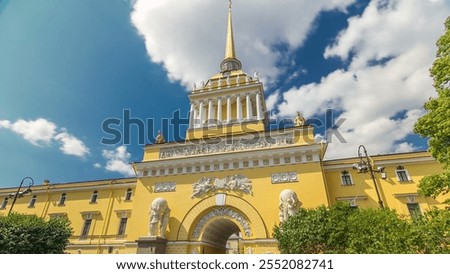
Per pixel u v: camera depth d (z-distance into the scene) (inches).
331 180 1103.0
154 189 1068.5
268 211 912.3
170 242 938.1
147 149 1181.1
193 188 1026.1
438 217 448.1
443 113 531.2
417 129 601.3
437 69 577.9
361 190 1050.7
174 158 1093.8
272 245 854.5
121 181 1391.5
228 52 1734.7
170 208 1008.2
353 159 1114.7
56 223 842.8
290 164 975.6
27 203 1449.3
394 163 1069.8
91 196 1400.1
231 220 947.3
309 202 888.3
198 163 1065.5
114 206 1341.0
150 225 937.5
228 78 1487.5
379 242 501.7
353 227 596.7
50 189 1459.2
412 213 963.3
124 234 1250.6
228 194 977.5
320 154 1005.2
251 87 1343.5
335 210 687.7
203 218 979.3
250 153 1021.2
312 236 653.9
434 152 576.1
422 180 590.6
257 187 965.2
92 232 1288.1
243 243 897.5
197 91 1425.9
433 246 431.2
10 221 770.2
